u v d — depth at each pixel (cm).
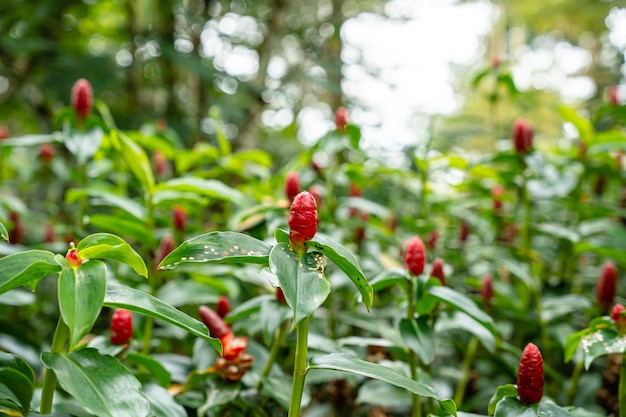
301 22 706
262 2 627
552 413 123
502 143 351
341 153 290
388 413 242
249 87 524
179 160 306
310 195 117
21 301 208
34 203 418
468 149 583
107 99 595
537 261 259
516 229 317
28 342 213
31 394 113
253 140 558
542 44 801
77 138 239
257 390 165
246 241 115
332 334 242
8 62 527
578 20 720
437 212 366
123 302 104
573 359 234
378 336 255
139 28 621
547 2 711
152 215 237
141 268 111
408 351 163
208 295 205
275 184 303
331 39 661
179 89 629
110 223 208
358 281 114
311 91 752
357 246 272
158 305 109
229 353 156
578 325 251
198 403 158
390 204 375
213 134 549
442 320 189
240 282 265
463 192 376
